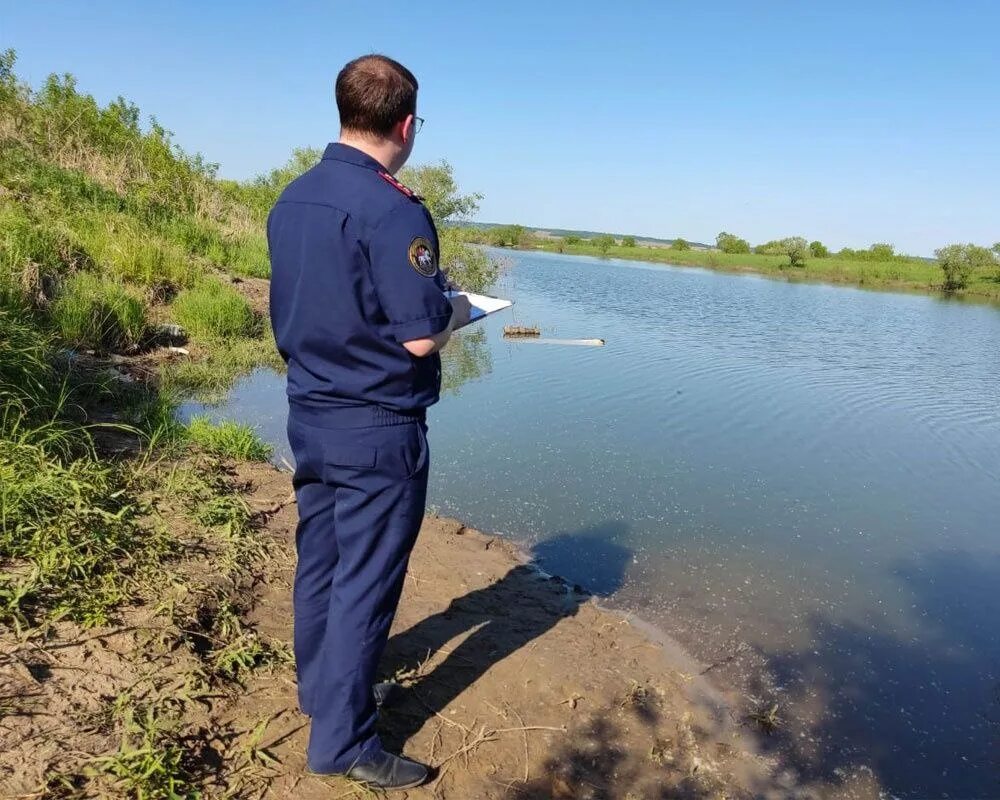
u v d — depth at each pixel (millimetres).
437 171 20719
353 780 2172
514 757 2531
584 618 3627
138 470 4109
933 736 3023
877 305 25344
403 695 2730
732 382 9688
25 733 1973
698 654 3453
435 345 1914
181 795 1941
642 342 12898
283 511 4215
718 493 5582
